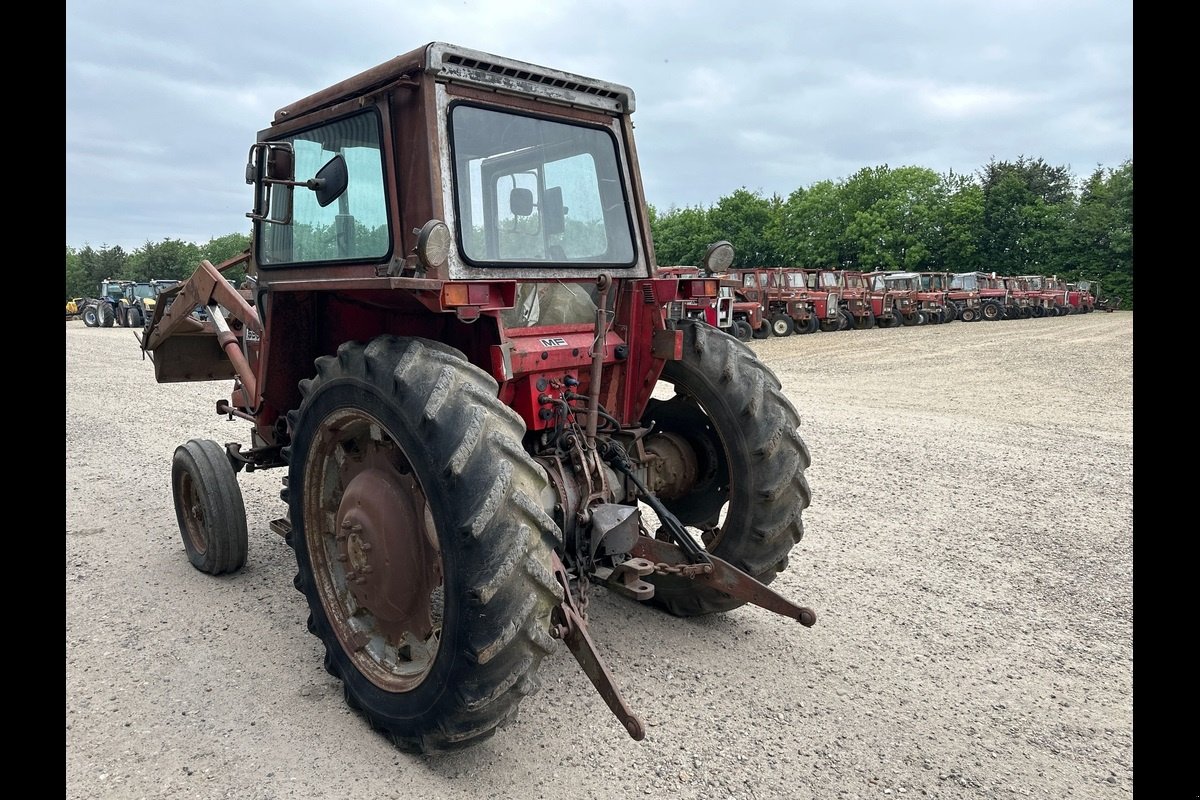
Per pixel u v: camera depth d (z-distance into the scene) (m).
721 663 3.45
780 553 3.60
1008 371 13.88
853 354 17.47
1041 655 3.54
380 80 2.97
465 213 2.94
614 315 3.49
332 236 3.37
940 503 5.81
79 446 7.66
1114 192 43.78
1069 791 2.61
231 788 2.58
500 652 2.45
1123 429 8.59
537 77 3.13
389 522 2.91
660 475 3.64
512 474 2.51
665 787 2.60
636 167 3.58
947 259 48.00
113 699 3.12
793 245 51.16
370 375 2.77
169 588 4.26
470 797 2.55
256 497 5.93
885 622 3.87
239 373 4.25
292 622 3.86
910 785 2.63
